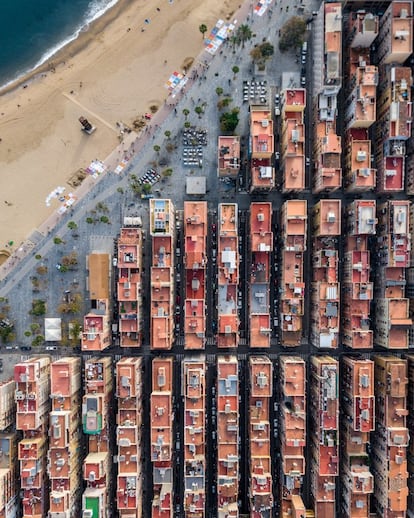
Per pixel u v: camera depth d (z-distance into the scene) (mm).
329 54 103375
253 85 115688
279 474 112688
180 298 116188
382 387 108688
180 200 116188
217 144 116438
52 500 102562
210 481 114938
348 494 108500
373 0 108375
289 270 107750
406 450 112188
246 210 115812
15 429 112938
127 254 105500
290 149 106188
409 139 111250
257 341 106438
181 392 113188
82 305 116312
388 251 105938
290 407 108125
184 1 116750
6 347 116188
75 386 109750
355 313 107188
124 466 106062
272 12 116062
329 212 105375
